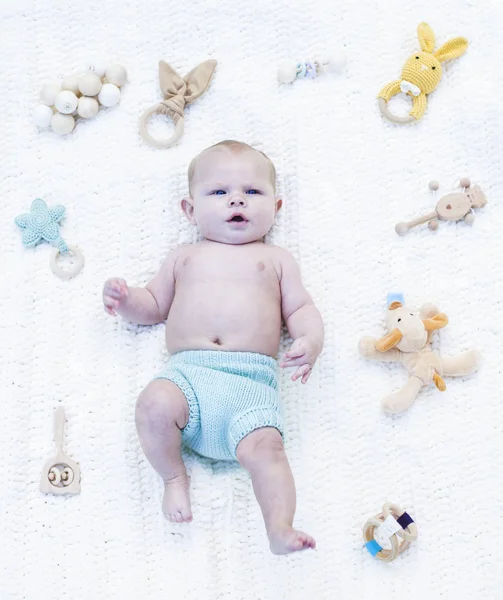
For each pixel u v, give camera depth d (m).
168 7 1.69
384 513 1.44
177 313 1.50
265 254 1.53
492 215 1.62
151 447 1.42
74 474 1.49
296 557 1.47
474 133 1.64
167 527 1.47
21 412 1.52
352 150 1.64
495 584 1.47
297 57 1.68
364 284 1.59
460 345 1.56
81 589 1.45
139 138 1.64
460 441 1.52
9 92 1.65
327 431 1.52
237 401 1.42
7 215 1.61
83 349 1.55
